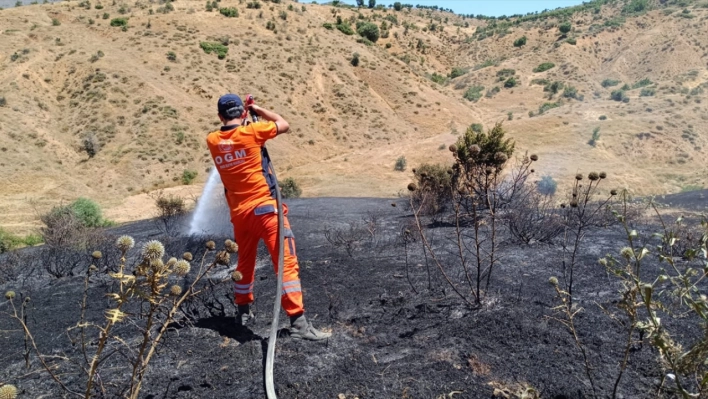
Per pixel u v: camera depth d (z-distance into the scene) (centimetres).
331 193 2650
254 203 329
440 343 313
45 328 384
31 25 4809
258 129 327
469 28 12350
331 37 6425
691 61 7631
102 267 609
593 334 310
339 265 526
